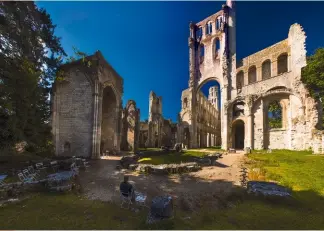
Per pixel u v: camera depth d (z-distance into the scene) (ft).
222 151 88.02
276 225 17.83
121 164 50.39
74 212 21.36
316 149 61.67
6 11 43.16
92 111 65.26
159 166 41.78
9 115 37.01
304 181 30.42
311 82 82.53
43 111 52.39
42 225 18.11
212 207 22.39
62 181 29.94
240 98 104.58
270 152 71.56
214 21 134.10
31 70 43.62
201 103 162.30
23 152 55.31
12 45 43.39
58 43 60.34
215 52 133.18
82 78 67.92
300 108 85.10
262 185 25.81
